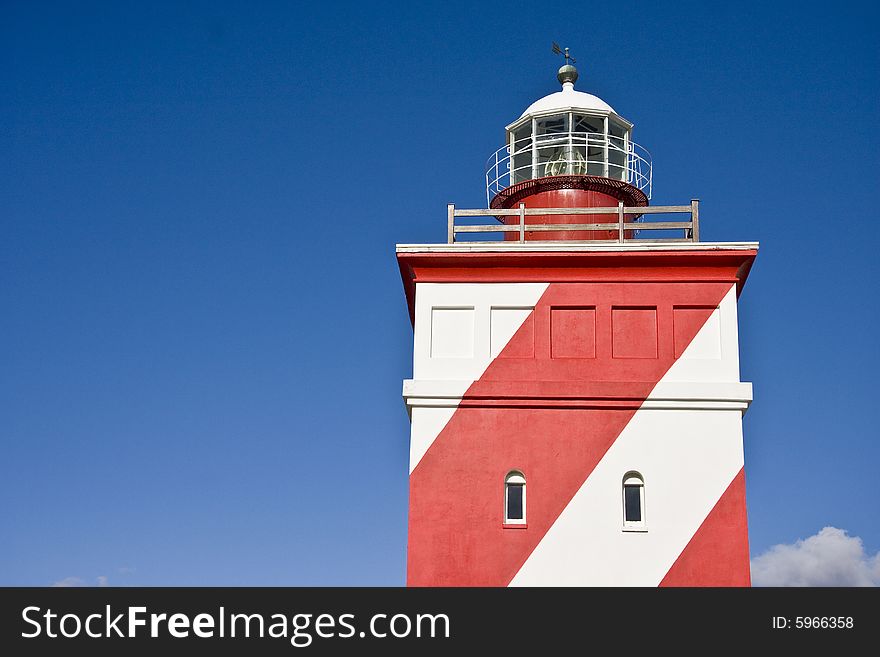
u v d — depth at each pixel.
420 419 35.00
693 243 35.59
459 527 34.22
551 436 34.78
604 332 35.50
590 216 38.91
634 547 33.94
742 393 34.84
